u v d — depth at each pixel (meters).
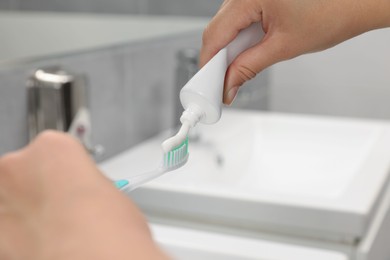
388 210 0.94
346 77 1.55
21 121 0.85
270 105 1.62
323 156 1.21
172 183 0.87
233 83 0.55
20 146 0.85
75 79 0.82
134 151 1.12
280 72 1.60
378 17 0.56
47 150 0.22
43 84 0.82
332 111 1.58
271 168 1.24
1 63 0.81
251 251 0.74
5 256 0.21
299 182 1.17
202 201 0.84
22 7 0.85
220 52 0.53
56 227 0.20
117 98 1.09
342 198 0.83
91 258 0.19
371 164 1.00
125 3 1.19
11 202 0.21
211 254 0.74
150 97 1.22
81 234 0.20
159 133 1.27
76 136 0.83
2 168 0.22
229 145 1.18
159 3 1.32
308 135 1.26
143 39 1.17
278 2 0.54
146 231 0.21
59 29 0.95
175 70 1.18
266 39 0.55
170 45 1.29
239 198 0.82
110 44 1.06
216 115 0.48
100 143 1.05
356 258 0.79
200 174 1.04
